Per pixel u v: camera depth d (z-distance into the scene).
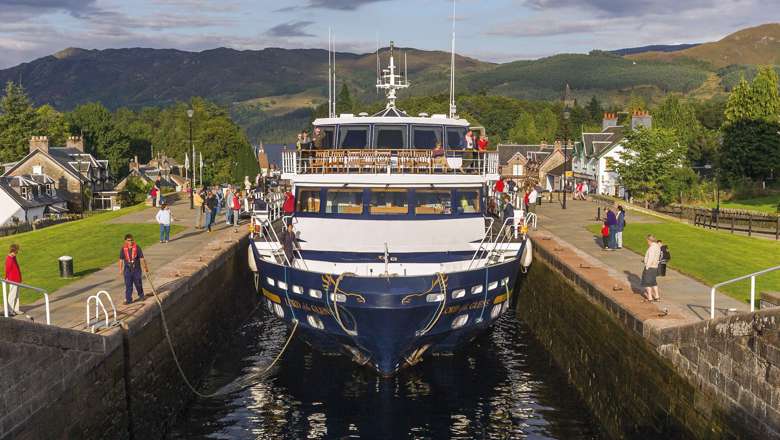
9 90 126.31
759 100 84.12
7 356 12.41
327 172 24.28
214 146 130.75
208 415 20.94
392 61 28.84
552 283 27.62
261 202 34.41
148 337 18.64
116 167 140.38
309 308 22.28
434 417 20.55
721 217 45.06
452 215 24.16
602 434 19.62
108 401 16.00
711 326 14.20
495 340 28.92
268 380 23.61
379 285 20.42
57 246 33.47
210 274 26.31
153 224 41.41
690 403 14.99
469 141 26.28
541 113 192.62
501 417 20.64
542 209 51.31
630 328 18.16
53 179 89.94
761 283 23.58
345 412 20.88
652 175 68.12
